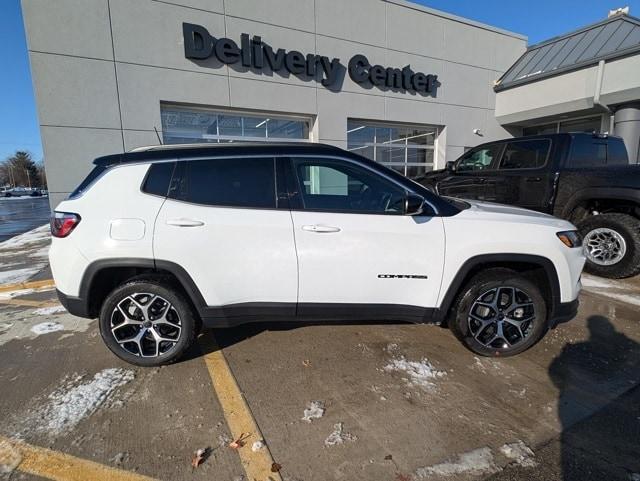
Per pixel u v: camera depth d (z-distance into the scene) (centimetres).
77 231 262
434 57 1155
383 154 1157
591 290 451
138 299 276
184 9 810
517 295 290
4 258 704
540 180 521
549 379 269
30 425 221
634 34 988
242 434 214
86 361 296
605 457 196
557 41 1225
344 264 269
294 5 925
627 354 303
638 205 458
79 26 728
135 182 267
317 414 231
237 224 262
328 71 975
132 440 210
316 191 279
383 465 191
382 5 1045
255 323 363
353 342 325
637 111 1000
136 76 784
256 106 909
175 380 269
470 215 284
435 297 280
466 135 1258
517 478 183
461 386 261
